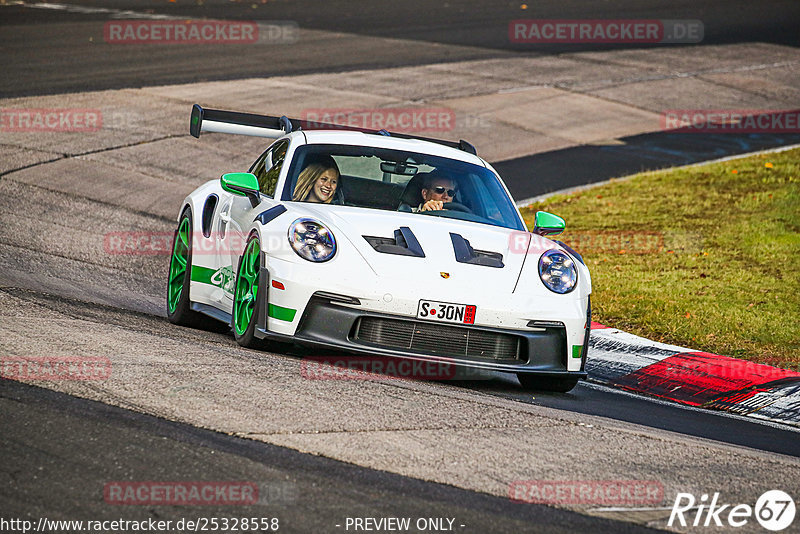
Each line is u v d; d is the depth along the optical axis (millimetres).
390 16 110750
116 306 26891
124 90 67812
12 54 77625
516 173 56469
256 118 28453
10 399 15617
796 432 21797
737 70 90750
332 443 15109
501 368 20672
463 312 20609
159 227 41250
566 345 21469
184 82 72000
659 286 34406
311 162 24516
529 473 14852
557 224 25078
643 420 20797
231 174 24016
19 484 12484
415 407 17781
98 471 13133
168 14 105312
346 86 74625
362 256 20969
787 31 111812
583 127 69250
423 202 24484
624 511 13688
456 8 118875
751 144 66500
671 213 46688
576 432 17609
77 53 80188
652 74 87250
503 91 77125
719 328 29469
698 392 24859
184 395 16703
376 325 20531
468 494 13664
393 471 14227
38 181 45875
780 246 39625
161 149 54906
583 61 90750
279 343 21844
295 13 110375
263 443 14766
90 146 53469
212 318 26859
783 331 29125
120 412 15539
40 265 31281
